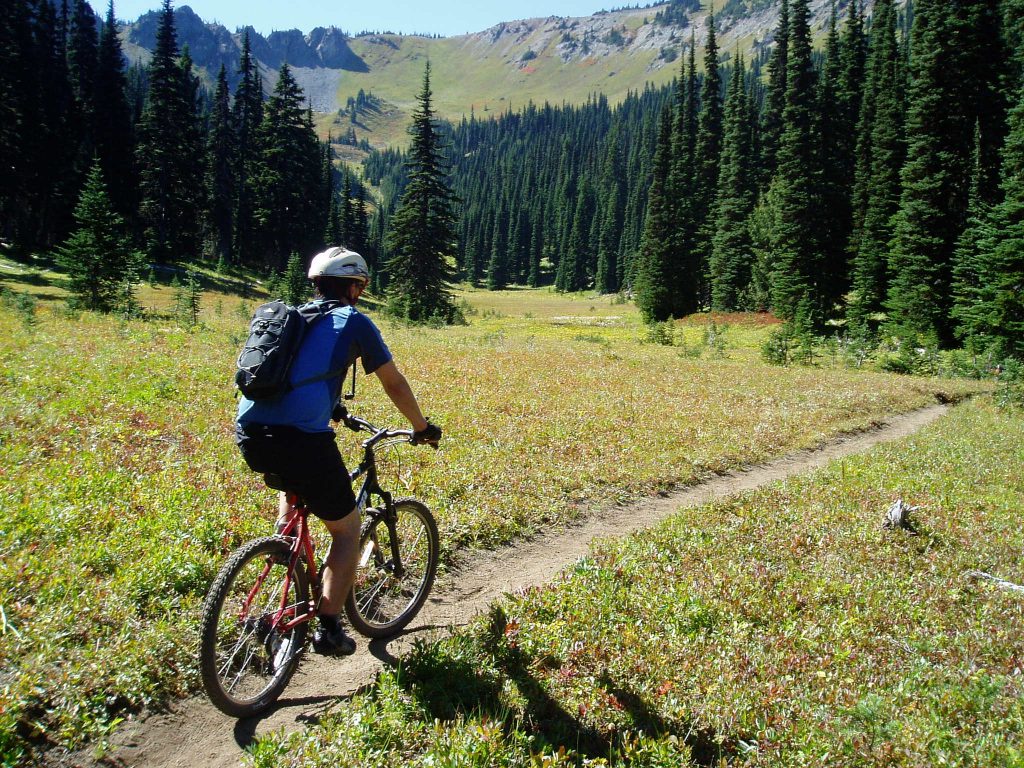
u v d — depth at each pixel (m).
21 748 3.29
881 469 11.68
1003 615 5.81
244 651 4.12
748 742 3.83
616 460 10.40
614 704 4.00
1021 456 14.15
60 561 4.82
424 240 61.53
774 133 68.50
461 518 7.07
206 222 84.88
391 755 3.43
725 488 10.27
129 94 119.94
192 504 6.15
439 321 50.78
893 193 52.59
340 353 3.74
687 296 70.81
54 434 7.80
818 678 4.52
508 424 11.58
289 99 82.19
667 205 70.38
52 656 3.89
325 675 4.39
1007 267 36.34
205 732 3.72
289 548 4.07
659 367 25.12
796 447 13.57
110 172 70.75
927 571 6.85
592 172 197.38
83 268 37.69
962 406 23.83
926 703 4.25
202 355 15.09
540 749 3.55
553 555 6.96
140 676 3.90
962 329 40.22
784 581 6.10
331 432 3.77
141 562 4.92
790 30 61.28
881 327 48.12
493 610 5.05
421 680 4.20
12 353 12.36
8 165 60.03
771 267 60.25
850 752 3.70
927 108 46.41
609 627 4.92
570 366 21.66
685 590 5.64
